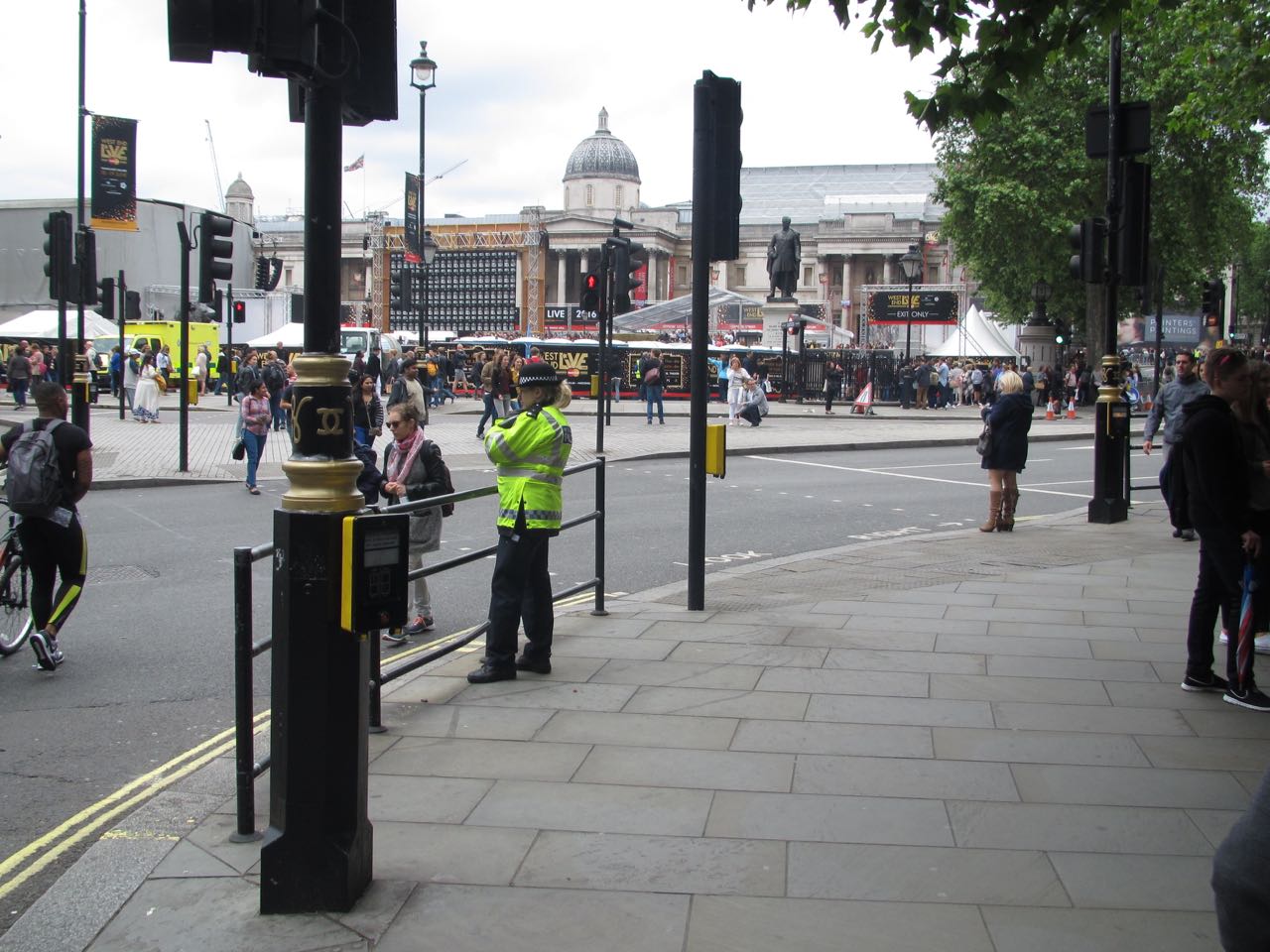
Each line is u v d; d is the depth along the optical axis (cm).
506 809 433
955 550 1102
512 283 10519
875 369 4494
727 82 752
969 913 351
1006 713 559
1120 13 698
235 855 394
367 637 363
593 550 1123
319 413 343
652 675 623
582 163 12069
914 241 10625
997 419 1220
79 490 696
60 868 409
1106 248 1290
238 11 315
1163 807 439
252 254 5644
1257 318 8825
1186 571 980
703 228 764
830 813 431
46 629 666
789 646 693
